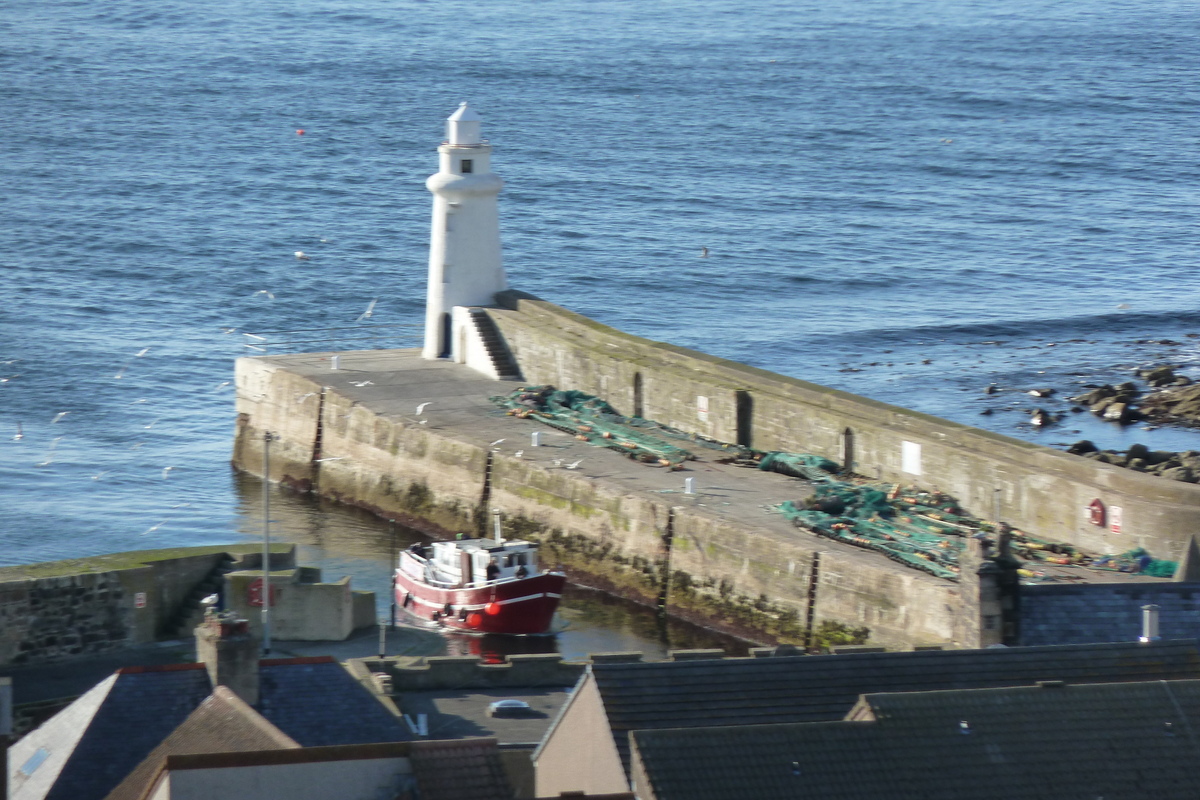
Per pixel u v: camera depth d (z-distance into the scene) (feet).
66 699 643.45
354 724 480.64
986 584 598.34
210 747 431.02
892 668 474.08
